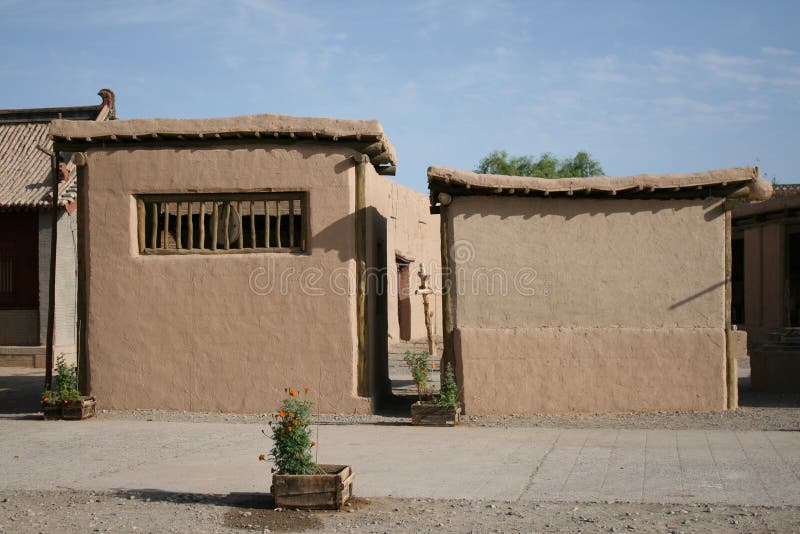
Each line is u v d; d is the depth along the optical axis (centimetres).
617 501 754
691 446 1015
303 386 1337
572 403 1309
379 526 688
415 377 1277
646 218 1326
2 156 2344
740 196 1319
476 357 1312
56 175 1444
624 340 1311
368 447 1034
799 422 1205
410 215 3133
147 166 1369
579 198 1330
